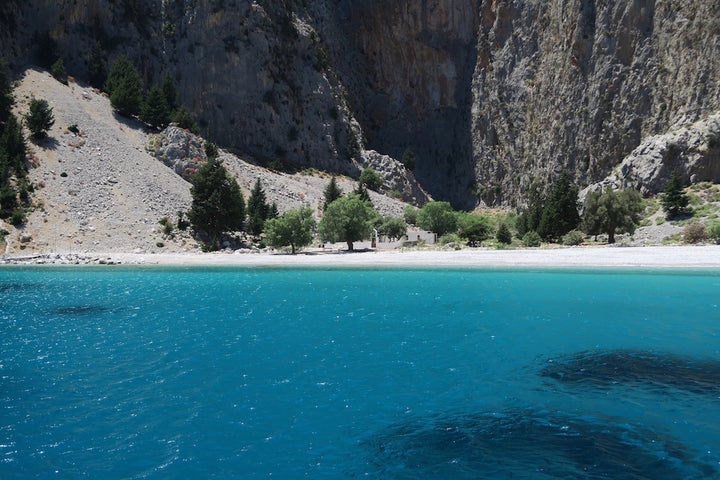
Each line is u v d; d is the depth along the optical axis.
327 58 158.12
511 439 13.81
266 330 27.02
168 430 14.52
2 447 13.52
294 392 17.48
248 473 12.19
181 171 98.69
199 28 134.88
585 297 36.28
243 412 15.78
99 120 102.00
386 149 172.88
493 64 166.00
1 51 106.81
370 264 63.59
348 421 15.10
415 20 173.00
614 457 12.69
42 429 14.59
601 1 135.25
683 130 108.06
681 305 32.66
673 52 120.38
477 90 168.12
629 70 128.25
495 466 12.37
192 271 58.69
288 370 19.91
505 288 41.50
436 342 24.09
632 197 89.25
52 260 66.94
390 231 102.19
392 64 176.38
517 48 161.12
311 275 53.78
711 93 110.19
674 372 19.12
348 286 44.56
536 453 12.96
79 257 68.00
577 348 22.69
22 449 13.40
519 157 154.50
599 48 134.00
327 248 90.81
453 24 172.50
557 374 19.14
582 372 19.30
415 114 175.62
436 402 16.52
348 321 29.23
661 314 29.89
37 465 12.59
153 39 134.25
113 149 94.69
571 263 57.41
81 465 12.58
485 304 34.19
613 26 132.00
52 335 26.11
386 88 177.12
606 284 42.84
